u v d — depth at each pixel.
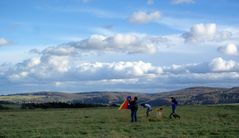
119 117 51.44
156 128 36.19
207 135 30.25
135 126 38.41
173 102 47.34
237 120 43.84
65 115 58.34
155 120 45.56
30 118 52.59
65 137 29.97
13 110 93.00
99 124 41.31
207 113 56.41
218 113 55.66
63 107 115.31
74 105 122.94
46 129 36.12
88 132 33.62
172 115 51.41
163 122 42.56
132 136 30.38
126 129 35.66
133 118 45.41
